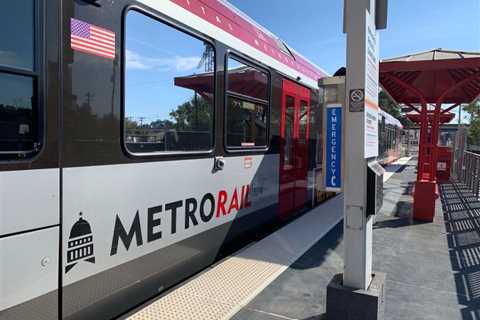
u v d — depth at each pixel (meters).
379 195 3.08
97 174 2.78
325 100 3.12
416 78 8.06
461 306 3.57
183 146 3.80
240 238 5.09
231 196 4.75
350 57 2.90
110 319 2.99
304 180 7.45
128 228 3.09
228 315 3.23
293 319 3.20
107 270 2.90
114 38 2.91
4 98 2.21
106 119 2.85
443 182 14.31
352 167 2.95
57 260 2.49
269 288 3.83
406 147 33.78
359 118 2.91
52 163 2.44
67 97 2.54
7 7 2.21
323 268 4.41
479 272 4.45
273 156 5.94
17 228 2.25
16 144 2.25
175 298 3.51
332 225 6.49
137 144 3.18
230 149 4.67
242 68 4.93
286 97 6.37
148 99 3.29
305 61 7.57
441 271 4.49
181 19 3.72
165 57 3.51
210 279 3.98
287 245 5.27
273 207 6.06
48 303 2.45
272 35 6.32
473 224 6.90
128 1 3.04
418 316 3.37
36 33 2.35
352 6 2.86
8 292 2.21
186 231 3.87
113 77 2.91
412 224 6.89
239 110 4.88
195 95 3.97
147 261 3.33
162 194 3.48
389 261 4.84
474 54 6.75
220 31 4.43
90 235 2.73
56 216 2.47
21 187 2.27
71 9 2.56
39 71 2.36
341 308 2.96
